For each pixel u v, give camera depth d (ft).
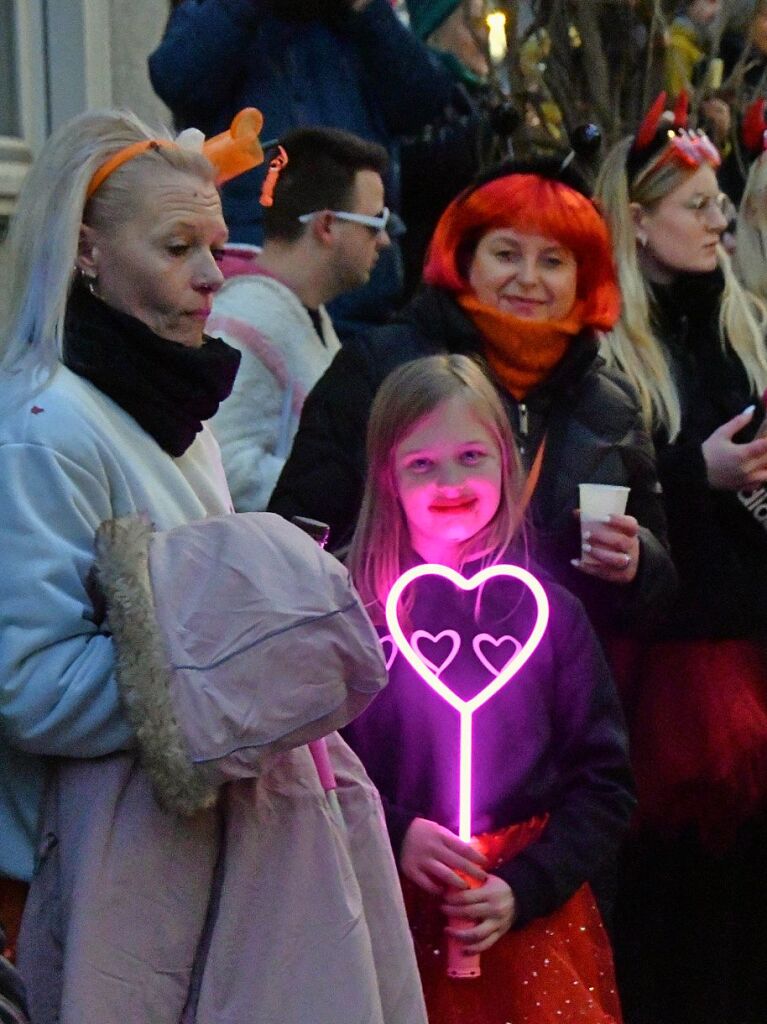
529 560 10.97
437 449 10.48
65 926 7.87
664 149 13.64
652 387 13.39
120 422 8.52
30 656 7.93
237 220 15.66
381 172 14.29
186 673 7.65
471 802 10.21
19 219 8.57
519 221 11.95
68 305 8.52
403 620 10.48
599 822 10.32
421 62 16.48
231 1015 7.90
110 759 7.99
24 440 8.14
